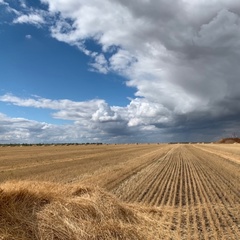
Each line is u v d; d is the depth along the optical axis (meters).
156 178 21.77
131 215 10.48
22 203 8.37
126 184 18.73
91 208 9.30
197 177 22.56
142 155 45.66
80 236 7.91
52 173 22.64
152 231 9.73
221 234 9.62
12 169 25.00
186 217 11.57
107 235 8.34
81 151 54.19
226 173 24.88
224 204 13.73
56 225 7.93
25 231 7.40
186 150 64.31
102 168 26.25
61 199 9.23
